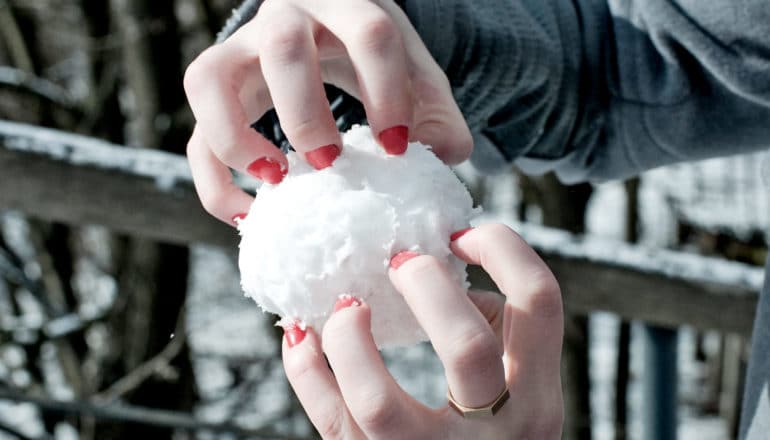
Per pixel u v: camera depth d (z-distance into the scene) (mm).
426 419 460
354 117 590
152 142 2553
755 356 578
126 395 2615
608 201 4496
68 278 3143
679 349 873
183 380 2834
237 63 535
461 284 502
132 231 759
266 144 523
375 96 512
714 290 821
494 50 643
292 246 497
